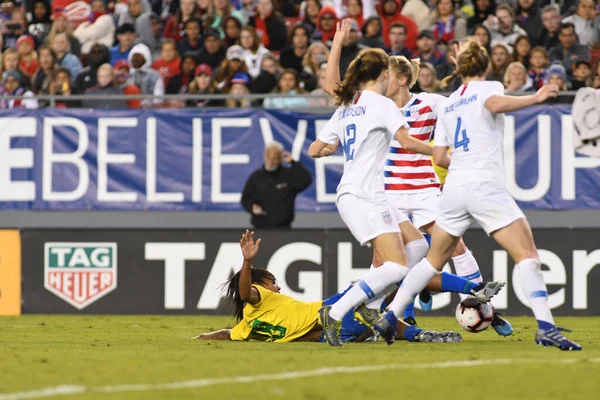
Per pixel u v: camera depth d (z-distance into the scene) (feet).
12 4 183.11
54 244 148.36
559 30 161.17
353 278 144.56
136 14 179.01
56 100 162.91
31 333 106.32
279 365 63.26
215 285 146.10
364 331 86.94
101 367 62.80
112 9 180.45
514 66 151.02
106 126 148.56
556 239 142.00
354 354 71.61
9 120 148.87
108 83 163.12
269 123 147.02
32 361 67.21
